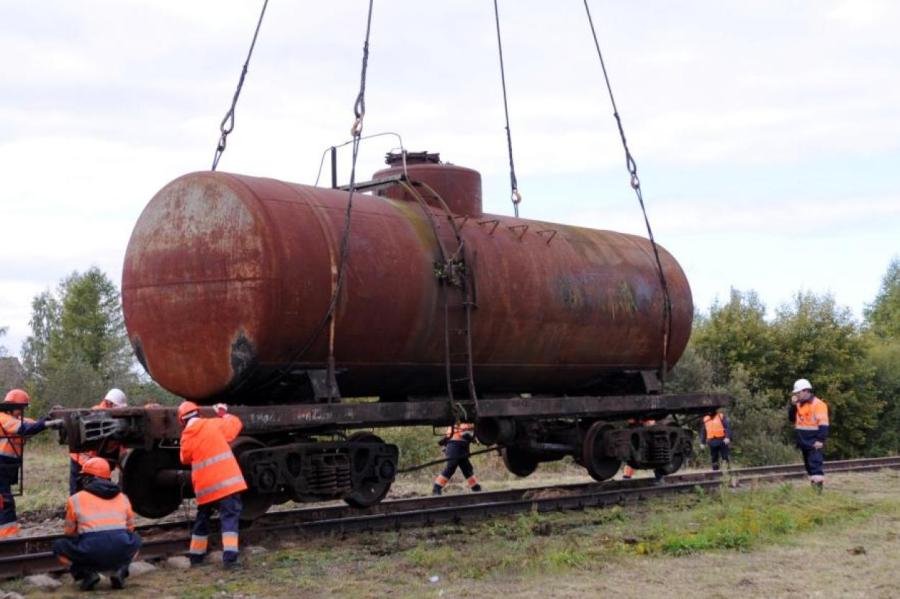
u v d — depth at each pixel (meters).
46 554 8.74
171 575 8.69
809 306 37.50
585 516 12.36
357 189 12.73
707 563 9.04
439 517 11.88
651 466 14.65
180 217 10.36
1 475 10.31
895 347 42.53
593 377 14.26
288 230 10.05
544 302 12.66
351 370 10.84
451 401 11.50
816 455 14.49
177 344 10.33
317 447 10.41
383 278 10.77
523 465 15.34
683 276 15.47
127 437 9.62
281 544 10.18
